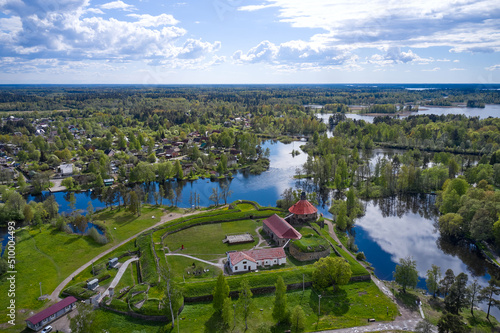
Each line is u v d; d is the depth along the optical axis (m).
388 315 96.06
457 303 95.88
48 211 163.88
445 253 140.00
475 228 138.62
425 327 84.06
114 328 90.06
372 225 167.62
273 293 106.88
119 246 137.25
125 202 182.12
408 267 107.38
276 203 190.00
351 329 89.75
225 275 114.12
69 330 88.62
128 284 110.31
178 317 94.19
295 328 87.06
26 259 124.00
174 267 119.62
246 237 141.25
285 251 133.25
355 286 110.25
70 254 129.12
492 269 127.25
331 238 143.38
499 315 100.94
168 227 150.75
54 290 106.12
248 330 88.62
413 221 173.00
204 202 199.50
